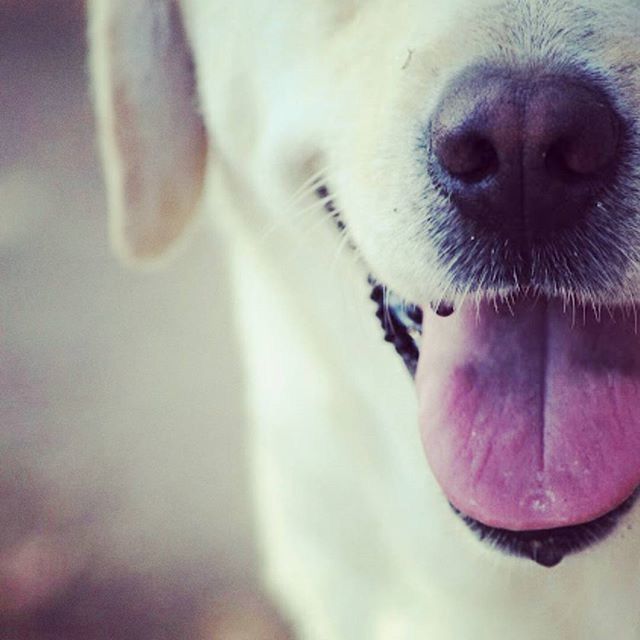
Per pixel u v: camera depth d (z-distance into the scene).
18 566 1.03
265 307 0.74
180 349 1.37
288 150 0.68
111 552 1.04
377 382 0.69
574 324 0.62
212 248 1.58
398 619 0.75
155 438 1.20
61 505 1.10
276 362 0.74
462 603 0.71
